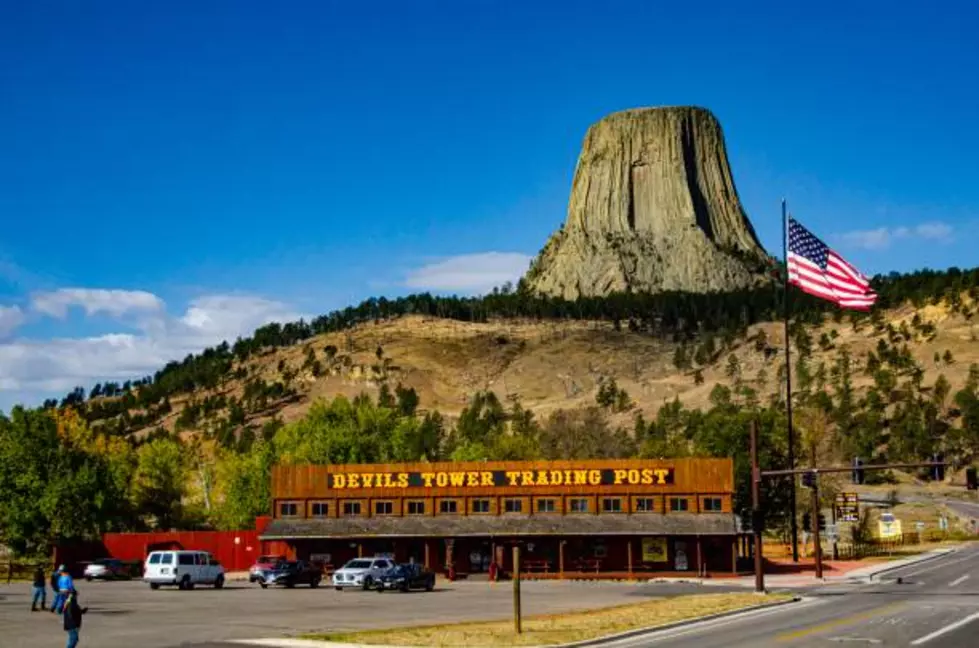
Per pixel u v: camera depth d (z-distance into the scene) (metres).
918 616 48.53
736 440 119.50
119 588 76.62
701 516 91.50
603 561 92.44
